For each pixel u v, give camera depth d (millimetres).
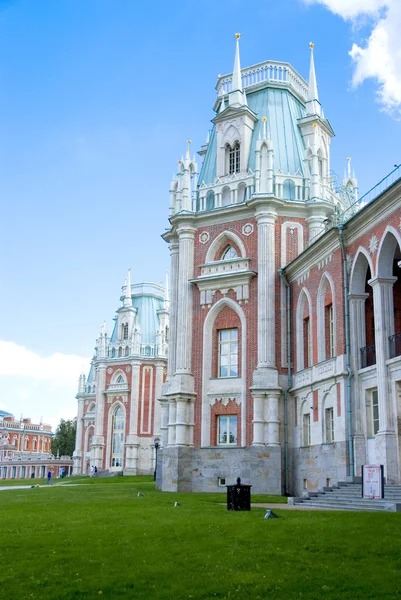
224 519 19375
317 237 37719
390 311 29062
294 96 48469
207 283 42375
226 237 42844
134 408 94375
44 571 13500
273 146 44844
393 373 28016
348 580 12344
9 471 133500
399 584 12039
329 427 33844
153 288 104188
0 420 183875
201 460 39812
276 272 40594
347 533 15961
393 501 22891
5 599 11867
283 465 37812
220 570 13172
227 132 45562
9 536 17156
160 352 97062
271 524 17766
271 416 38188
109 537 16516
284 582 12312
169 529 17516
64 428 150125
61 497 32781
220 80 49531
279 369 39125
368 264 32156
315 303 36594
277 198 40938
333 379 32719
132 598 11734
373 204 29375
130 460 92250
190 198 44688
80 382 114875
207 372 41375
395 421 27672
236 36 47531
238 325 41312
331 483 32375
